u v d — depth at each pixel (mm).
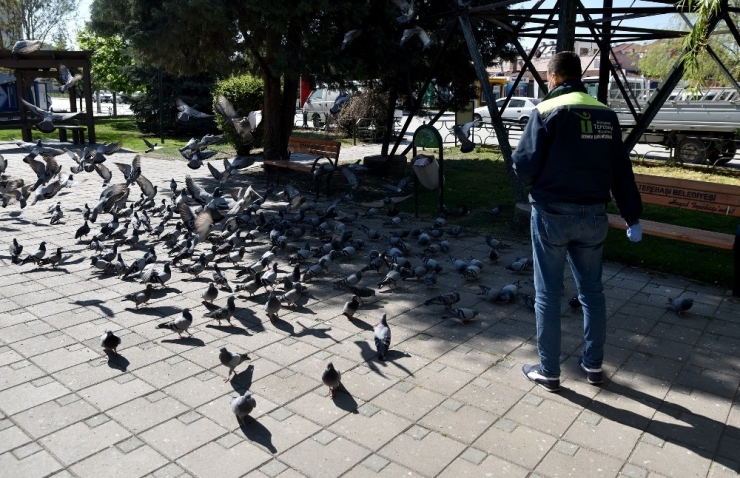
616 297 6984
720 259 8266
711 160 17734
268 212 11555
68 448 4027
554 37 12844
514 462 3893
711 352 5531
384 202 10867
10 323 6129
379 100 24359
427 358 5391
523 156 4391
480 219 10898
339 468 3824
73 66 22000
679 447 4059
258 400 4645
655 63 22625
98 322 6184
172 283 7414
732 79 11812
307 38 12359
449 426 4297
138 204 10859
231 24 12461
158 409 4520
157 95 26250
